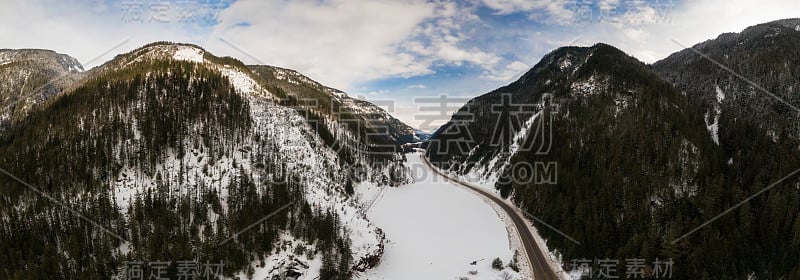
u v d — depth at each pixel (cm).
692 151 9975
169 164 8269
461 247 8531
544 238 9019
